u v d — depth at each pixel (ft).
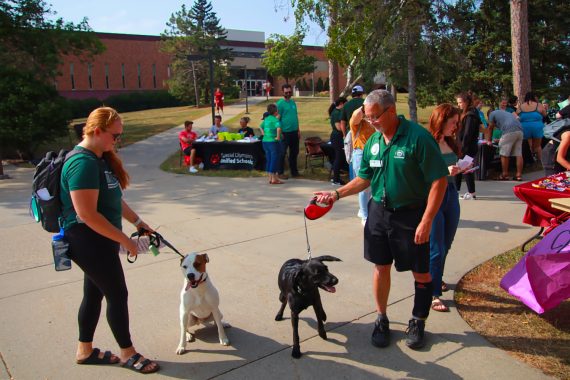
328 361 10.97
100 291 10.77
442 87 59.98
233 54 151.84
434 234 12.77
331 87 56.95
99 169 9.70
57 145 57.77
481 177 31.04
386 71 45.34
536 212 16.92
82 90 144.87
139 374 10.64
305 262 11.68
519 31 42.93
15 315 13.61
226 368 10.81
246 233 20.97
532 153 35.01
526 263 11.23
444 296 13.98
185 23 131.23
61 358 11.32
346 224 21.83
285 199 27.43
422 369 10.52
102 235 9.82
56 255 9.80
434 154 10.23
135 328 12.67
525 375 10.11
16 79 44.34
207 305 11.40
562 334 11.64
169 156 46.88
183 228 21.97
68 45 52.65
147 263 17.47
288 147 36.45
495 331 11.94
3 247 19.76
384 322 11.76
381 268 11.58
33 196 10.01
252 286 15.23
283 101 33.12
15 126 43.91
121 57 151.23
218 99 91.15
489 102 62.34
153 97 144.15
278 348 11.58
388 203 10.93
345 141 22.47
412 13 40.91
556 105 55.26
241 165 37.50
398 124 10.66
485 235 19.40
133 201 27.73
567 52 58.95
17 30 47.88
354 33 42.88
